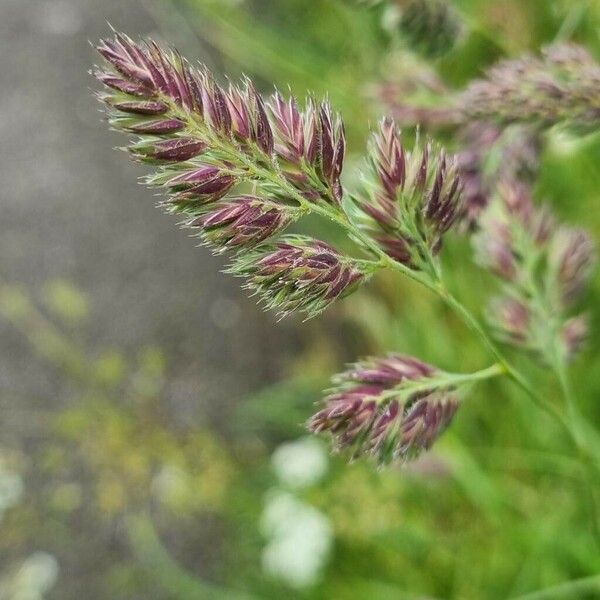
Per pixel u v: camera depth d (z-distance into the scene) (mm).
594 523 201
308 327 443
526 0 283
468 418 340
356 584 338
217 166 155
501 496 302
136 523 406
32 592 398
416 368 175
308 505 341
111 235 493
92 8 561
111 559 406
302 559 335
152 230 491
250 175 156
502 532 305
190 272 475
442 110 205
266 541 375
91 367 443
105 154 519
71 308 443
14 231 501
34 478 424
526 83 189
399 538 330
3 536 416
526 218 200
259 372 442
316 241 162
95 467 416
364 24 374
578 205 313
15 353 458
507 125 192
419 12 209
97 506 413
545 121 190
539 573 289
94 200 505
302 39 436
